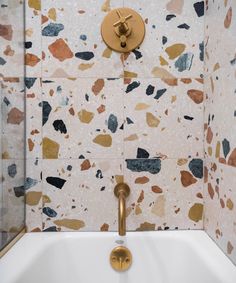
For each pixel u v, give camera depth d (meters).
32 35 0.88
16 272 0.67
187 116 0.89
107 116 0.89
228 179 0.71
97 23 0.88
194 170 0.90
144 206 0.89
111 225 0.89
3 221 0.79
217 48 0.78
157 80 0.89
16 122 0.85
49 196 0.89
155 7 0.89
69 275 0.84
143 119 0.89
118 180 0.89
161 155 0.89
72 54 0.88
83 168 0.89
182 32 0.89
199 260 0.76
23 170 0.88
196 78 0.89
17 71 0.85
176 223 0.90
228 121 0.71
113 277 0.85
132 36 0.88
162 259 0.86
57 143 0.89
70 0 0.88
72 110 0.89
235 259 0.67
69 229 0.89
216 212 0.79
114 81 0.89
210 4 0.84
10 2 0.82
